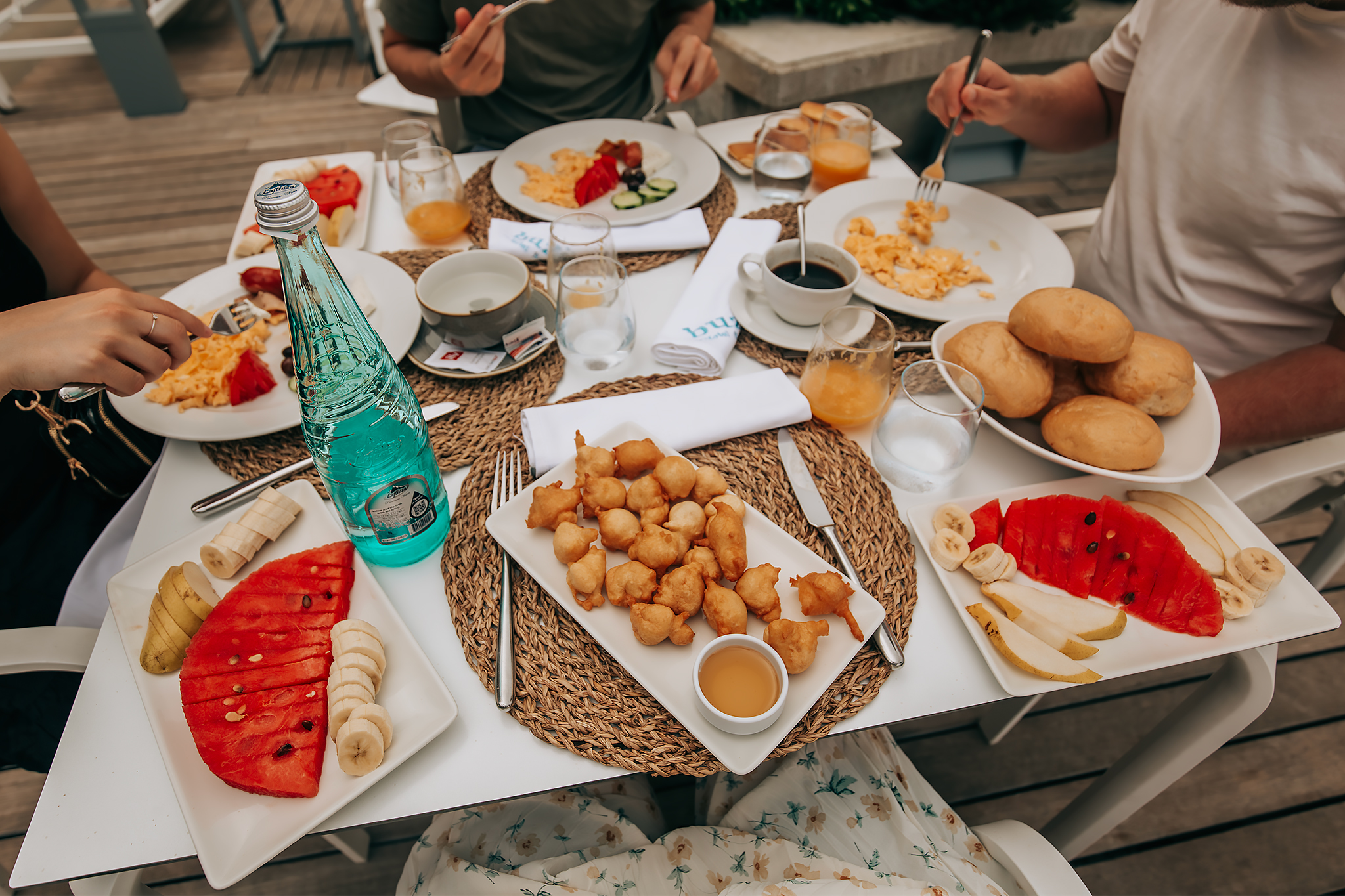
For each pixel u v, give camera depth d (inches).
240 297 49.4
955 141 141.3
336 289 28.6
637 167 60.1
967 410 35.4
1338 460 41.5
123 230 133.0
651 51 82.6
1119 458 36.3
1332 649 74.7
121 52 156.8
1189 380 38.7
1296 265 50.6
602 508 34.5
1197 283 55.4
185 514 37.2
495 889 39.8
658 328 48.7
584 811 44.9
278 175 58.5
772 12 131.7
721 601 30.9
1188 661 31.3
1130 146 58.1
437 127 116.8
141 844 26.4
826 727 29.7
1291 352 47.3
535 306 48.2
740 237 52.3
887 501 37.7
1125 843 63.6
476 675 31.4
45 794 27.4
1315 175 47.1
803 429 41.6
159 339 34.3
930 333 48.6
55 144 156.0
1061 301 38.9
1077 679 30.1
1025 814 65.2
